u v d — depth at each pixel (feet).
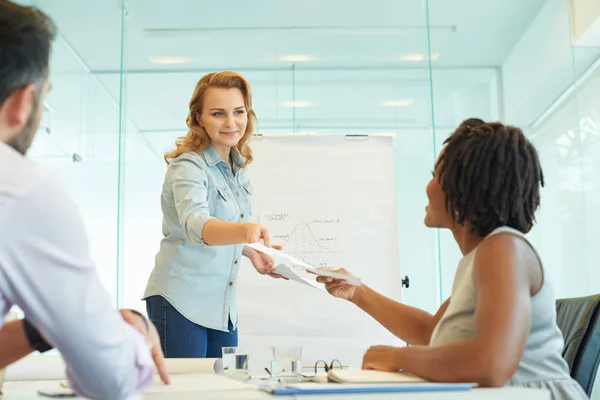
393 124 11.26
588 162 12.33
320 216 9.78
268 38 11.39
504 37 11.73
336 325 9.46
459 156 4.00
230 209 7.48
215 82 7.41
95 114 10.73
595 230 12.13
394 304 5.14
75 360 2.78
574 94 12.29
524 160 3.94
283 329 9.43
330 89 11.35
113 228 10.46
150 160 10.76
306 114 11.27
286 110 11.27
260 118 11.27
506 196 3.89
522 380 3.65
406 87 11.38
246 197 7.79
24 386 4.23
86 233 2.82
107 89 10.82
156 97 11.03
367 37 11.46
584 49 12.32
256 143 9.93
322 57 11.41
